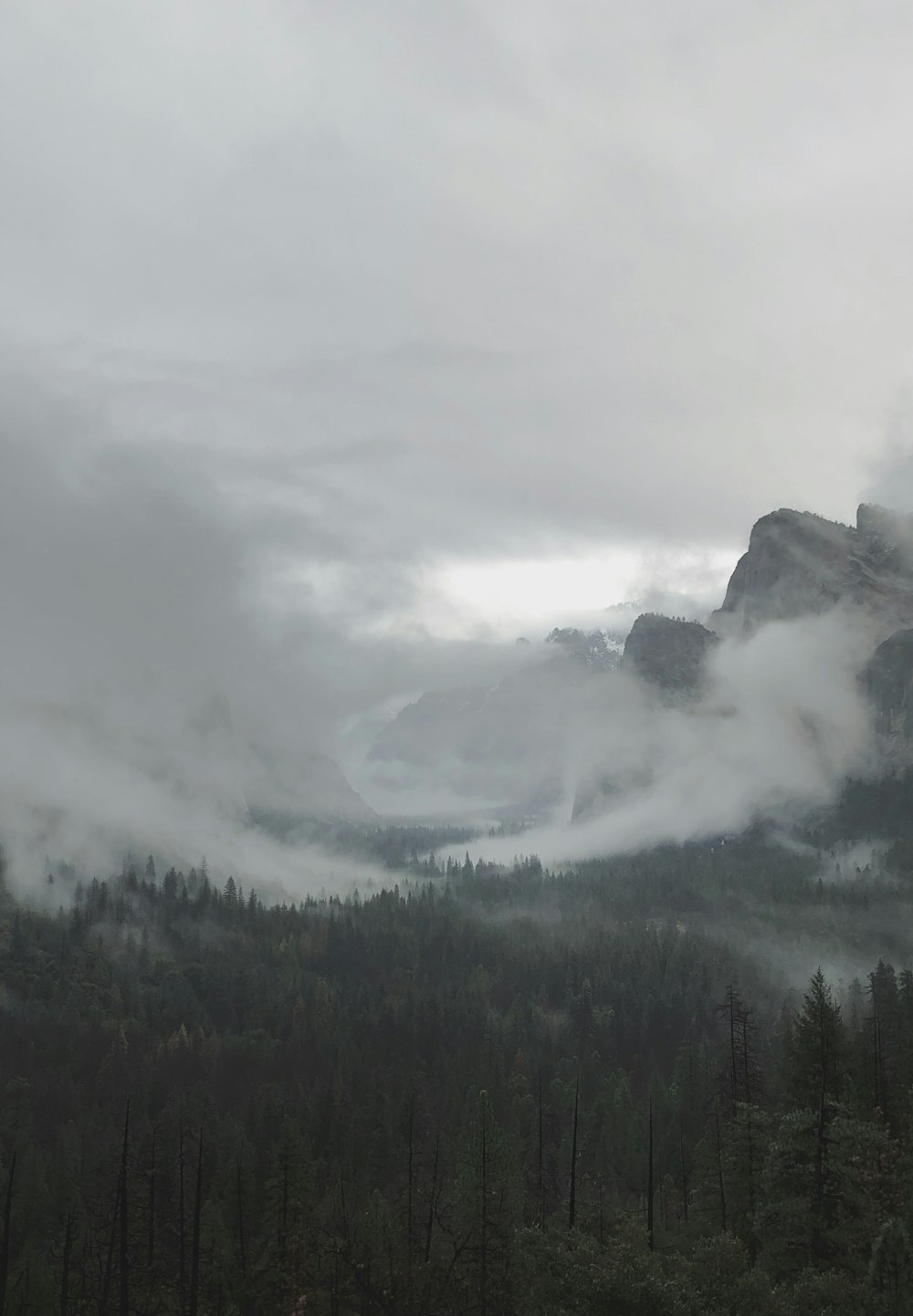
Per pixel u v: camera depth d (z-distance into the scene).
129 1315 101.81
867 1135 93.81
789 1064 116.44
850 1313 79.31
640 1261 83.88
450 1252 107.06
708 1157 113.69
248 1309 107.62
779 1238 90.12
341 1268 98.88
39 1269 119.50
